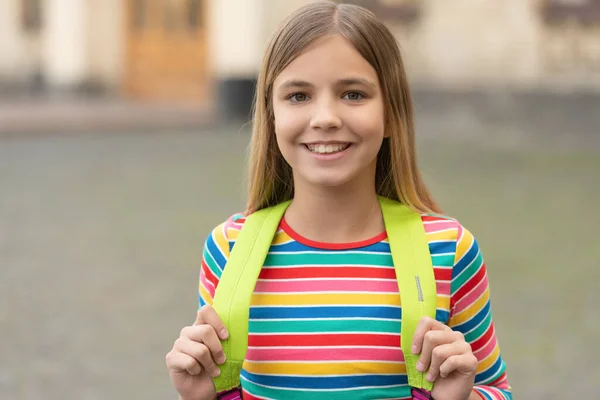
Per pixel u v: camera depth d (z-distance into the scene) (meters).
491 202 8.41
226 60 16.14
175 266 5.96
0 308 5.02
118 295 5.28
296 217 1.81
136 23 20.20
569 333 4.53
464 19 15.16
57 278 5.67
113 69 20.56
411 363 1.66
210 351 1.67
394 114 1.81
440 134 15.09
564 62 14.52
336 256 1.77
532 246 6.51
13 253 6.37
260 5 15.94
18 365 4.12
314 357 1.72
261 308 1.76
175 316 4.87
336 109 1.69
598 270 5.78
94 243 6.69
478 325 1.81
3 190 9.18
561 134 14.53
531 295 5.22
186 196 8.77
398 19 15.54
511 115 14.92
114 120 15.68
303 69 1.70
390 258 1.77
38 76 21.91
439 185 9.43
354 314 1.73
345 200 1.77
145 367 4.10
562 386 3.82
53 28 20.34
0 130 14.19
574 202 8.41
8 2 21.73
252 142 1.91
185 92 19.80
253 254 1.76
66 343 4.43
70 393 3.79
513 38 14.81
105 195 8.86
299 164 1.74
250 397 1.77
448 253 1.76
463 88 15.26
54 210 8.05
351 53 1.70
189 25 19.56
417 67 15.55
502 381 1.89
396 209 1.82
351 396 1.71
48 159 11.64
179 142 13.66
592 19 14.30
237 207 8.14
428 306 1.68
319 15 1.72
